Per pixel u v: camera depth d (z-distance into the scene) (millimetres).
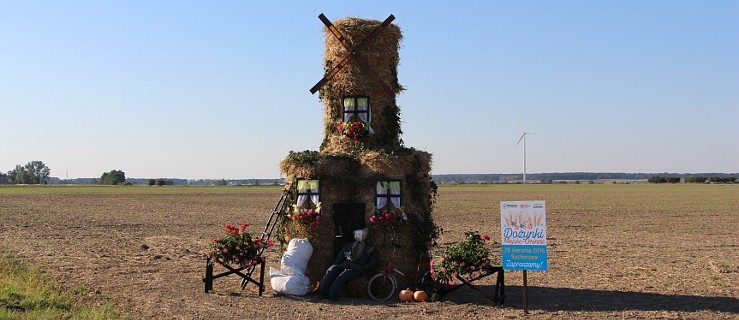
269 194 90500
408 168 14992
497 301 13906
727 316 12906
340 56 15984
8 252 20922
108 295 14383
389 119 16078
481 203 64062
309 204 15008
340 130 15773
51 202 63156
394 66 16250
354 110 15922
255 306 13477
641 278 17750
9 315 11211
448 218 43094
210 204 61281
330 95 16141
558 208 55094
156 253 22656
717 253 23656
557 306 13805
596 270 19266
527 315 12898
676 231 33312
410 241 14938
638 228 35062
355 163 15016
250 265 14969
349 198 15016
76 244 24922
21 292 13039
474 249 14008
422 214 15219
